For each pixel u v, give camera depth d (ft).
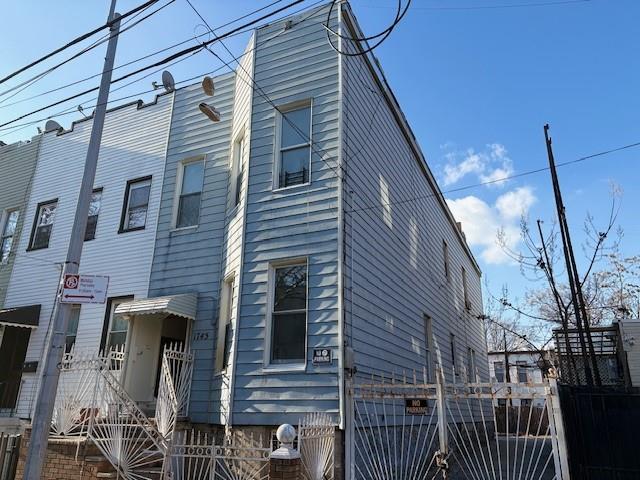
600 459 21.75
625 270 83.87
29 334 39.50
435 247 51.55
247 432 24.91
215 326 30.89
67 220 42.27
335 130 28.60
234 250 30.30
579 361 51.44
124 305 32.55
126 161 41.11
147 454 24.48
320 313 25.44
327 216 27.17
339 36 29.19
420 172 48.57
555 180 39.19
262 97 31.86
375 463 25.81
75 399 29.45
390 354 31.78
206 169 36.45
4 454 25.89
